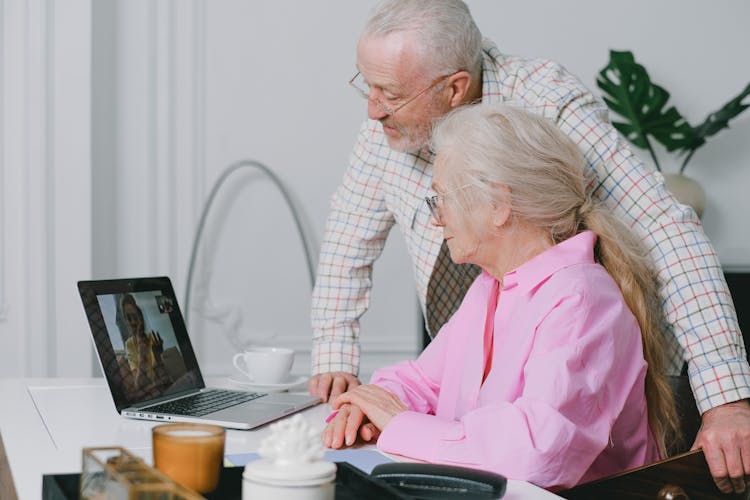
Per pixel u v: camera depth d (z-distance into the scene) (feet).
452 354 5.10
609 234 4.70
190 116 11.50
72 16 10.67
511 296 4.61
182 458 3.02
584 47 12.38
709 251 5.18
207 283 11.67
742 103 12.64
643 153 12.60
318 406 5.39
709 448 4.57
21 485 3.29
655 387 4.69
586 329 4.15
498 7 12.18
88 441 4.10
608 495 4.07
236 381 5.99
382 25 5.51
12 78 10.62
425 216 6.29
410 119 5.65
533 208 4.56
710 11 12.59
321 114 11.92
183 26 11.46
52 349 10.71
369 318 12.04
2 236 10.64
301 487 2.61
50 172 10.65
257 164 11.62
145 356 5.16
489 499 3.14
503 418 3.80
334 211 6.84
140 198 11.35
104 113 11.14
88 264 10.78
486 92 5.86
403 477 3.22
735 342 5.04
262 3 11.71
